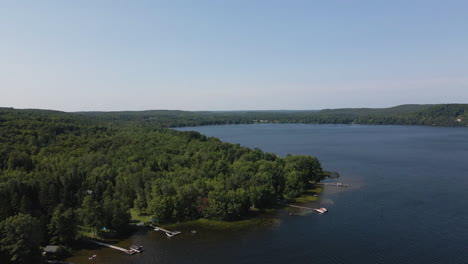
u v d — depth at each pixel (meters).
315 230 118.75
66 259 99.31
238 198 132.38
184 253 103.19
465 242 106.81
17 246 89.06
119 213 116.56
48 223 109.88
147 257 100.81
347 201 150.75
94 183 147.12
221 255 101.69
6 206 110.00
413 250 102.69
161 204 126.00
